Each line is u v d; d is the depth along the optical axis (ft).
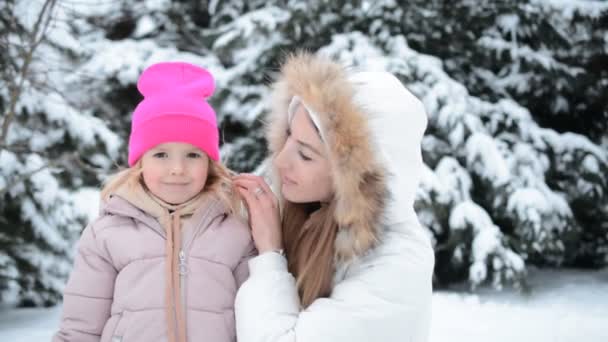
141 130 5.38
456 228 14.93
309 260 4.88
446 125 15.58
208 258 5.17
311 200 4.99
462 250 15.35
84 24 18.38
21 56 12.51
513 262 14.79
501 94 18.10
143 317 4.87
